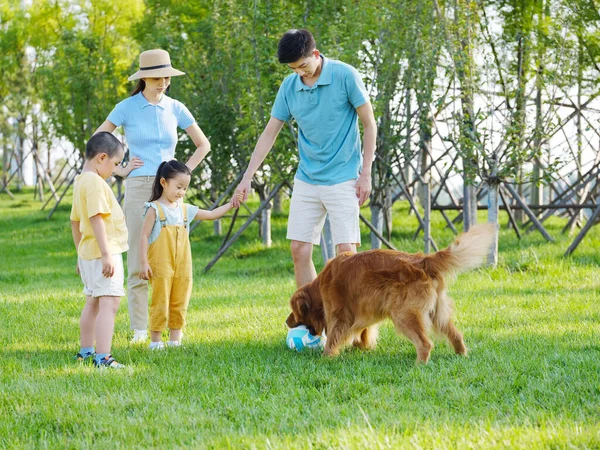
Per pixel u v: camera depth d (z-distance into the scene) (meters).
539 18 11.76
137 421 4.08
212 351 6.00
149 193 6.70
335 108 6.12
